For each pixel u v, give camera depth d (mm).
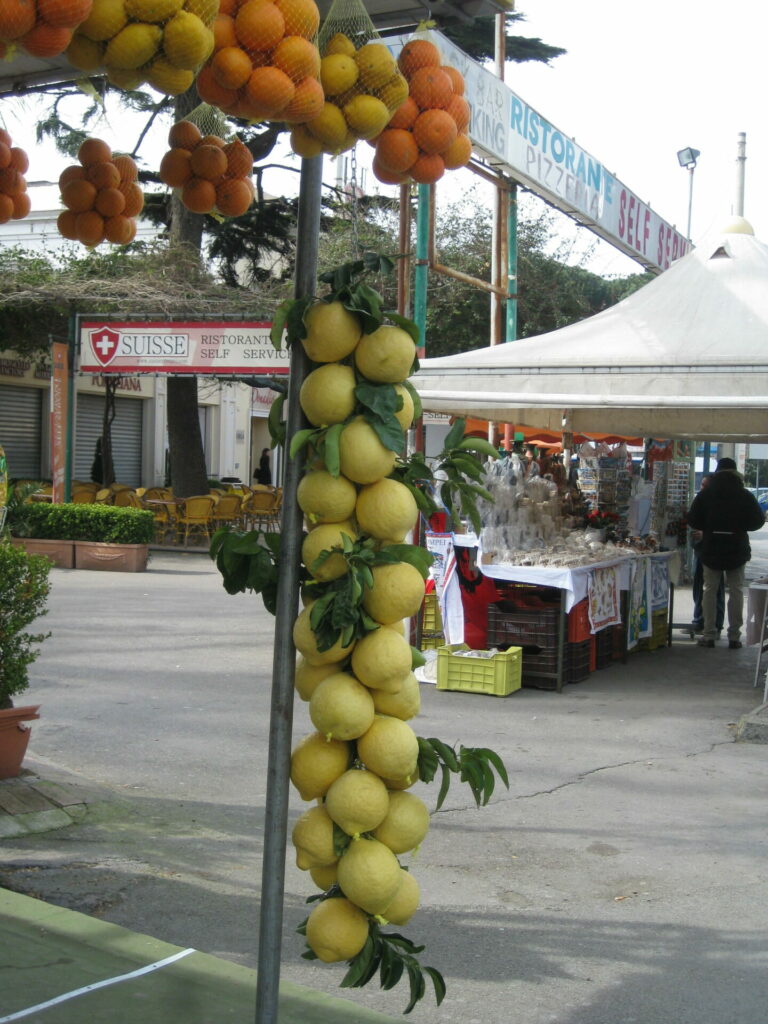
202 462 21453
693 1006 3541
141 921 4039
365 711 2238
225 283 21984
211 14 1989
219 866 4652
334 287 2340
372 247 20859
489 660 8422
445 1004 3521
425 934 4070
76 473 28234
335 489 2291
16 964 3477
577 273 28031
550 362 7996
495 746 6863
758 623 9734
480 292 25469
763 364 7500
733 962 3885
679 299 8523
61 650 9664
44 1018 3111
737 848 5105
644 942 4039
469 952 3922
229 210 3068
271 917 2395
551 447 19781
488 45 23156
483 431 15086
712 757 6762
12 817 4953
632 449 20797
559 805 5719
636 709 8078
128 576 15562
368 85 2293
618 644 10164
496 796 5844
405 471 2434
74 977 3400
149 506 20281
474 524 2543
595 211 13820
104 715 7285
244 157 3029
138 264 18016
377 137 2461
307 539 2338
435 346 26375
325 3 2578
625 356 7844
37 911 3928
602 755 6738
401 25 2994
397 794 2371
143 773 6000
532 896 4477
